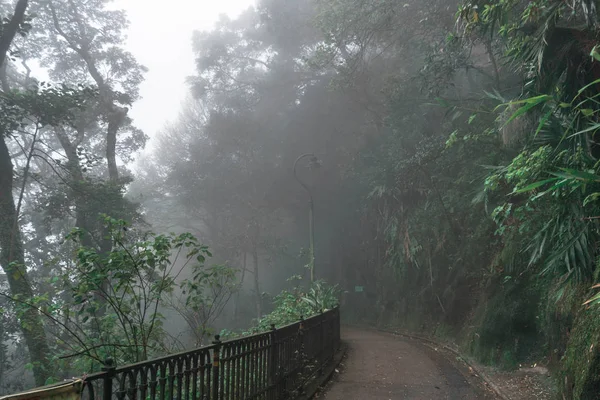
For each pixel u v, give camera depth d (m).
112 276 6.53
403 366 11.85
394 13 18.19
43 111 18.22
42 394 2.47
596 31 6.98
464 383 9.77
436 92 15.65
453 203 19.70
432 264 23.62
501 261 14.44
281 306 15.60
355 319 35.66
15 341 21.09
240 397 5.25
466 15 8.26
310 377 8.90
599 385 5.46
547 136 7.09
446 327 20.47
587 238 6.78
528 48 7.80
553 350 9.58
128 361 6.41
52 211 22.47
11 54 18.94
